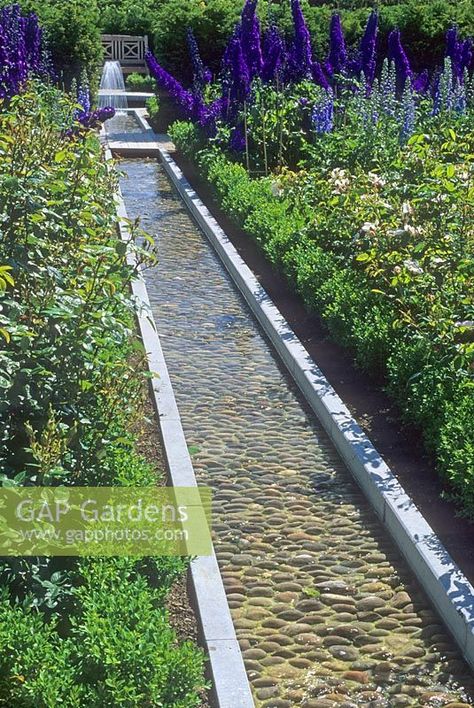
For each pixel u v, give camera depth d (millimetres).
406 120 11984
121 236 11180
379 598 4680
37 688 3236
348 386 6961
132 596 3832
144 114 22297
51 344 4445
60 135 8273
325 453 6195
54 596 3771
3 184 4734
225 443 6305
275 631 4434
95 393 4684
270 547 5113
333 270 8250
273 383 7301
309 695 4020
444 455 5355
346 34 21750
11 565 3857
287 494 5668
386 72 13609
